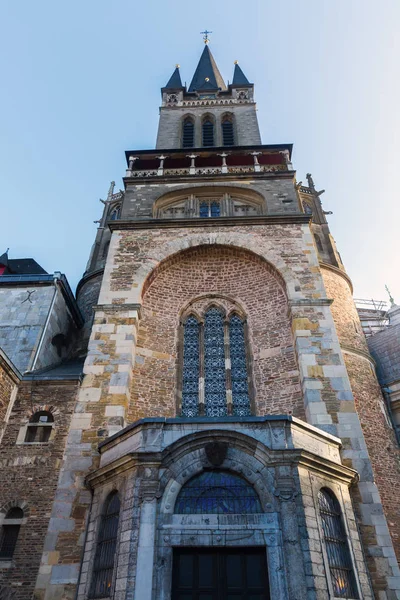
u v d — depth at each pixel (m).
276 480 10.69
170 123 31.08
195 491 10.88
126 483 11.16
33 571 11.43
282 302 17.67
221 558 10.18
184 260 19.34
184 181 22.34
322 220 27.44
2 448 13.65
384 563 11.37
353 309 22.14
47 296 19.61
